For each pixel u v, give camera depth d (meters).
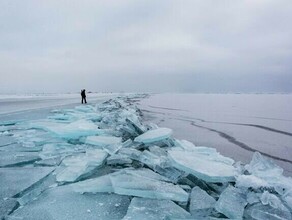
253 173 4.79
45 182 4.33
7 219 3.06
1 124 10.30
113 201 3.64
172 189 3.89
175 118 17.70
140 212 3.25
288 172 6.01
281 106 34.19
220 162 5.31
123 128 8.13
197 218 3.21
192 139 9.96
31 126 9.34
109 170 5.05
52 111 15.91
